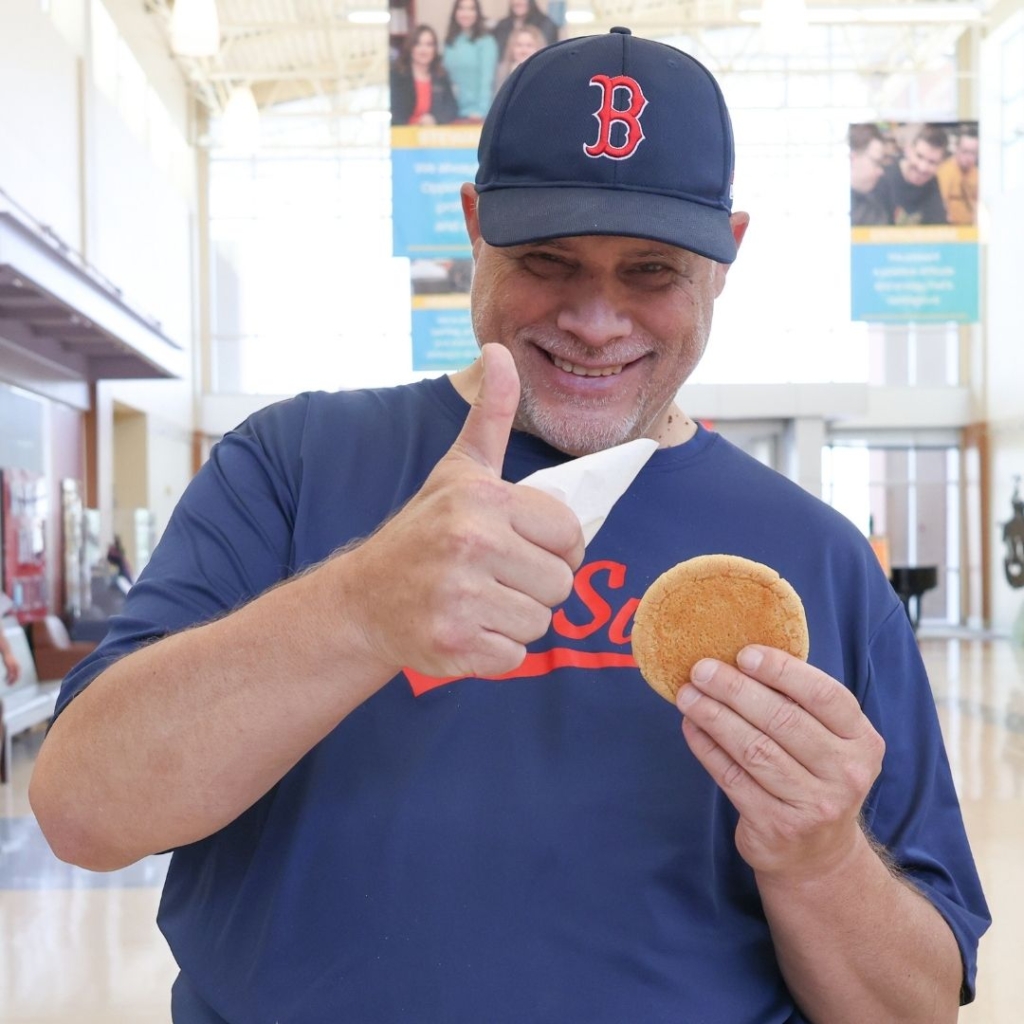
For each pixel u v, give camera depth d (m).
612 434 1.16
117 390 13.53
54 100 10.93
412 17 8.79
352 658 0.88
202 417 18.66
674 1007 1.05
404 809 1.07
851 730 0.93
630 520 1.21
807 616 1.20
